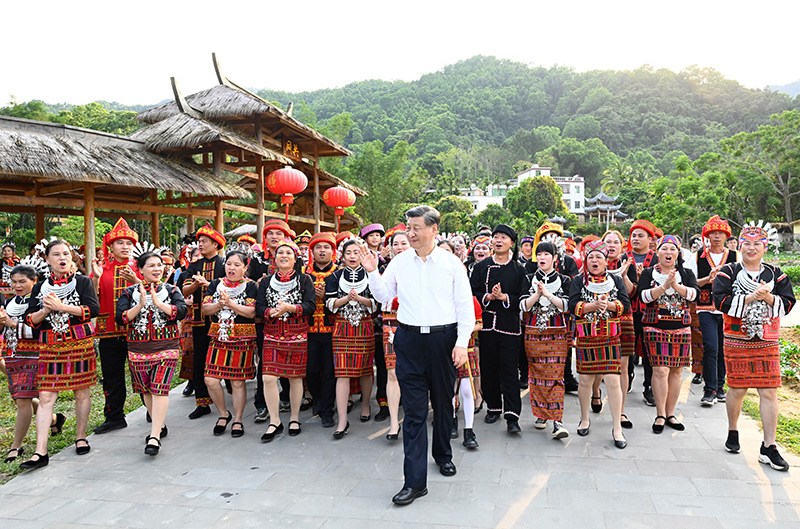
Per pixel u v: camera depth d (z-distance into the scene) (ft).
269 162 40.60
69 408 18.35
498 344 15.34
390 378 14.61
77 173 25.57
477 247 19.52
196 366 17.20
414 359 11.32
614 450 13.55
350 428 15.89
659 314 14.90
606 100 447.01
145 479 12.25
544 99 502.38
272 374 14.87
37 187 32.04
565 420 16.25
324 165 88.58
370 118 437.58
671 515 10.02
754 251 12.28
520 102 515.09
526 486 11.44
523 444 14.12
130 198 40.98
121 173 27.71
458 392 16.60
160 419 13.94
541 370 14.66
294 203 54.29
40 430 13.16
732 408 13.05
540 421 15.31
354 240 15.48
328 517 10.23
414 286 11.43
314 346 16.28
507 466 12.60
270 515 10.36
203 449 14.17
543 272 14.64
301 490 11.50
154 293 13.76
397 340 11.57
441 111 465.88
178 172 31.86
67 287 13.34
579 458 13.05
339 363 15.06
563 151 330.54
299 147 46.32
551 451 13.56
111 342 15.78
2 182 32.81
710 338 17.52
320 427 16.01
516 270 15.47
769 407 12.25
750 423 15.51
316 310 16.26
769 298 11.96
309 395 18.49
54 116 119.75
